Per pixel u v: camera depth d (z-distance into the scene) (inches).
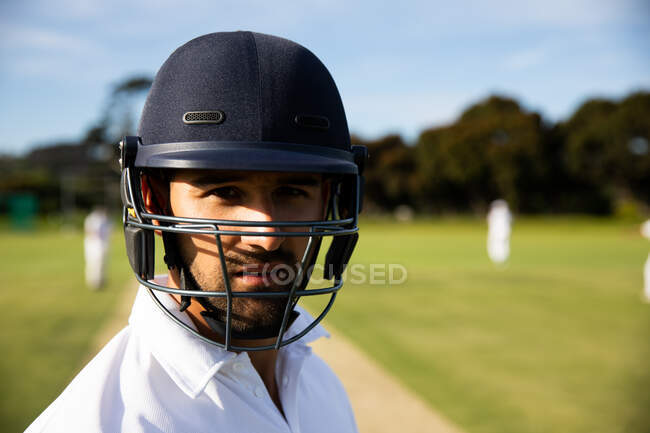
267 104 32.7
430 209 2495.1
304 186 33.3
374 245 894.4
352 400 157.6
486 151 2103.8
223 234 29.9
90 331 243.1
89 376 30.0
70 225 1728.6
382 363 195.2
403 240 1053.8
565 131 2135.8
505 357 205.8
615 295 370.9
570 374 185.2
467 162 2128.4
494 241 581.9
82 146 2164.1
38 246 903.1
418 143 2322.8
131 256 33.6
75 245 933.2
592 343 231.1
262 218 31.5
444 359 201.8
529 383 174.6
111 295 353.4
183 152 31.3
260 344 36.2
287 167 30.7
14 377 173.8
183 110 32.4
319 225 32.1
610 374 185.5
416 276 467.5
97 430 27.1
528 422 142.4
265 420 32.8
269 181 31.9
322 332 42.9
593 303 337.7
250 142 31.9
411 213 2512.3
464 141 2118.6
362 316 283.3
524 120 2086.6
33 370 181.8
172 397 30.2
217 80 32.5
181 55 34.4
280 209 32.6
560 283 430.6
